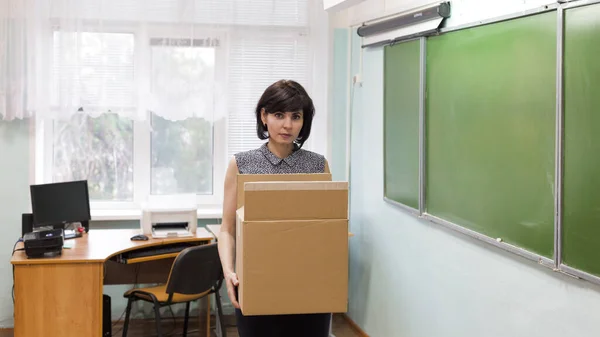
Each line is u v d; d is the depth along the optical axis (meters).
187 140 4.88
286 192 1.79
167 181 4.87
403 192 3.72
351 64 4.68
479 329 2.88
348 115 4.75
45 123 4.57
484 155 2.79
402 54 3.69
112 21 4.54
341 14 4.77
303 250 1.81
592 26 2.08
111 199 4.80
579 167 2.15
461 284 3.05
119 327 4.68
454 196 3.09
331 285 1.83
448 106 3.13
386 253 4.04
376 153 4.21
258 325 1.92
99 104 4.53
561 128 2.23
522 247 2.51
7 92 4.36
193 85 4.61
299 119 2.00
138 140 4.80
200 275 3.85
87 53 4.50
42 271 3.56
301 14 4.77
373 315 4.28
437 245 3.31
